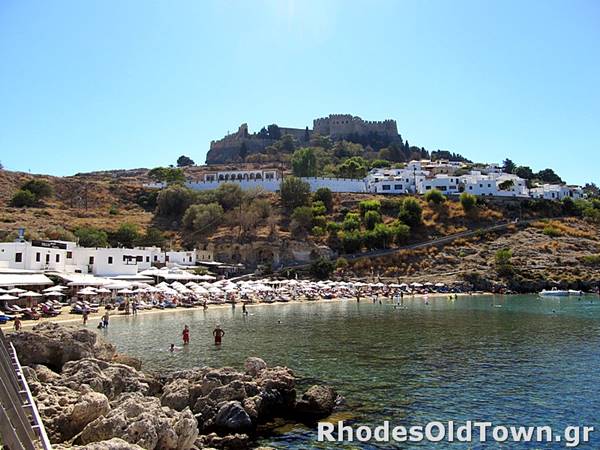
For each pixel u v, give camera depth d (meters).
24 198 154.75
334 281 130.62
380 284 122.06
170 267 118.62
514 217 167.00
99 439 19.03
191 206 159.75
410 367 39.12
